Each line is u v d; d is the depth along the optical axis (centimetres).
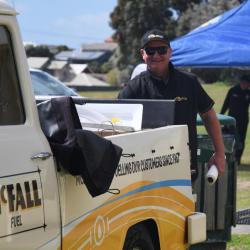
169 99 1417
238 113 3756
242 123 3756
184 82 1444
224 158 1498
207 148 1672
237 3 16850
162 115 1329
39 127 888
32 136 859
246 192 2647
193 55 3055
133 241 1107
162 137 1197
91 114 1216
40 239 842
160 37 1415
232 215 1684
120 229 1045
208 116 1517
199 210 1662
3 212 775
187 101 1438
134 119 1260
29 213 820
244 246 1767
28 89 874
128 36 18800
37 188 837
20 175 809
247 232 1959
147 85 1452
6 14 847
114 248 1030
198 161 1672
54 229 873
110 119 1284
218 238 1683
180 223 1270
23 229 809
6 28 855
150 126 1338
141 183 1111
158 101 1338
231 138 1666
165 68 1438
